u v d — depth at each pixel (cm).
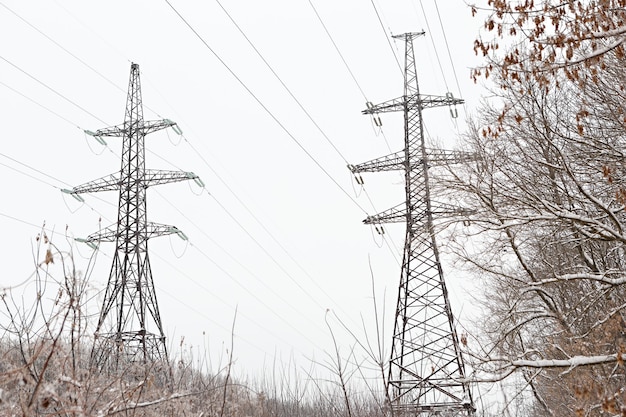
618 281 1284
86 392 699
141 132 3002
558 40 991
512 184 1427
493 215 1325
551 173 1462
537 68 1066
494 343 1430
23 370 628
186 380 1050
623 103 1434
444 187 1389
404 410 1166
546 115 1327
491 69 1097
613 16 1081
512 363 1212
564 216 1240
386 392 1003
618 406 976
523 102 1384
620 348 1123
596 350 1351
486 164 1351
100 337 807
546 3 1002
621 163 1409
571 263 1775
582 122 1473
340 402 1197
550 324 1638
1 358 687
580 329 1627
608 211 1220
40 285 711
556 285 1744
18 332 713
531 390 1686
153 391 826
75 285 709
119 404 738
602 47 1083
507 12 1018
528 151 1516
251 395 1298
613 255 1761
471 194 1405
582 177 1568
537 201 1309
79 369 725
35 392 615
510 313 1511
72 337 696
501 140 1495
